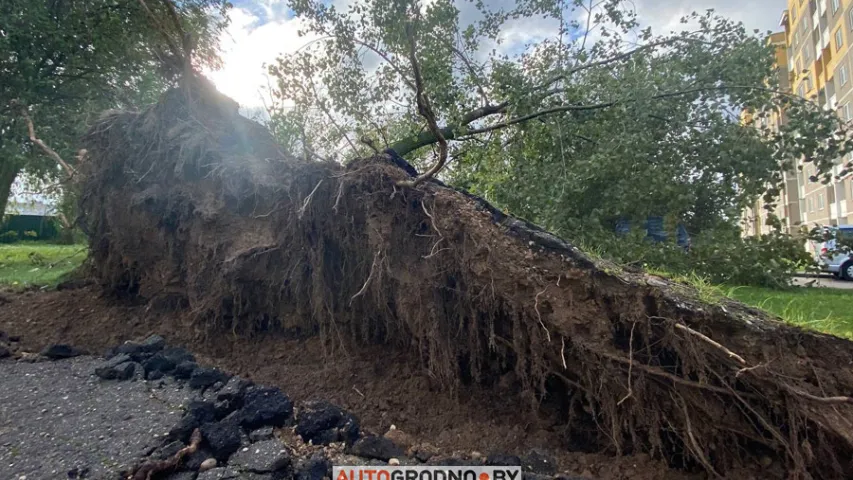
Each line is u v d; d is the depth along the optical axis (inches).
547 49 280.1
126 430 99.5
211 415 102.5
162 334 169.6
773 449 92.6
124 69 352.5
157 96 338.3
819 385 87.2
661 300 99.1
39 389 121.1
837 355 88.9
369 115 285.6
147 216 183.0
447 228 122.6
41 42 322.3
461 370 128.6
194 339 166.6
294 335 163.9
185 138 180.9
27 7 303.6
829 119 211.6
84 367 139.3
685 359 96.5
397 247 130.9
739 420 95.3
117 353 146.4
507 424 115.6
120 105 347.9
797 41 1106.7
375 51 255.4
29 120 266.8
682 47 255.0
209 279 169.5
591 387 106.5
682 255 208.7
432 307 123.8
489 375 127.3
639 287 101.9
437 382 128.4
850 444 82.6
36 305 190.4
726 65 236.7
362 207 138.8
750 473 92.7
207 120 198.4
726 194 231.0
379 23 260.8
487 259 115.1
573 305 105.3
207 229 170.2
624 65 255.9
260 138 206.5
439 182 141.8
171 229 180.2
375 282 136.5
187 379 128.9
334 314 150.3
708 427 97.5
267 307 166.6
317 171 149.3
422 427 118.1
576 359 108.3
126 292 199.8
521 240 115.9
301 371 143.8
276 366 148.2
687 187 226.1
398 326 140.6
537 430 112.6
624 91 234.1
